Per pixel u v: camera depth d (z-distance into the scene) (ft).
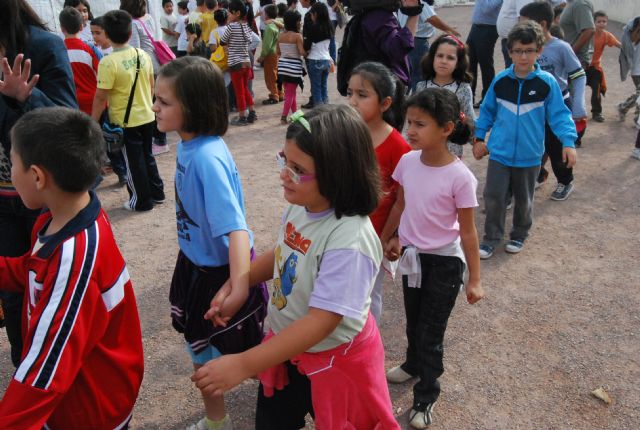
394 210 8.87
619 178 19.06
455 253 8.36
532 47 12.68
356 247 5.30
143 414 9.25
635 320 11.55
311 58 27.07
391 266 8.98
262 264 6.56
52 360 5.17
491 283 13.09
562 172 17.06
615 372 10.05
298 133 5.15
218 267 7.24
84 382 5.92
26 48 7.98
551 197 17.71
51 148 5.41
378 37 12.42
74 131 5.55
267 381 6.35
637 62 24.04
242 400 9.49
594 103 25.34
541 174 18.30
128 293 6.28
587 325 11.43
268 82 30.83
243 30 25.75
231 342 7.26
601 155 21.24
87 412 6.05
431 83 13.21
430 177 8.23
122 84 16.07
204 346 7.66
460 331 11.32
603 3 58.59
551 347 10.78
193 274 7.46
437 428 8.88
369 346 5.90
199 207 6.97
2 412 5.08
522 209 14.15
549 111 13.21
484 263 14.03
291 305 5.82
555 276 13.33
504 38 24.22
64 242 5.44
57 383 5.17
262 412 6.71
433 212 8.21
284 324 6.00
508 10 23.50
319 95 28.04
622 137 23.26
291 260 5.72
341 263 5.26
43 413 5.15
